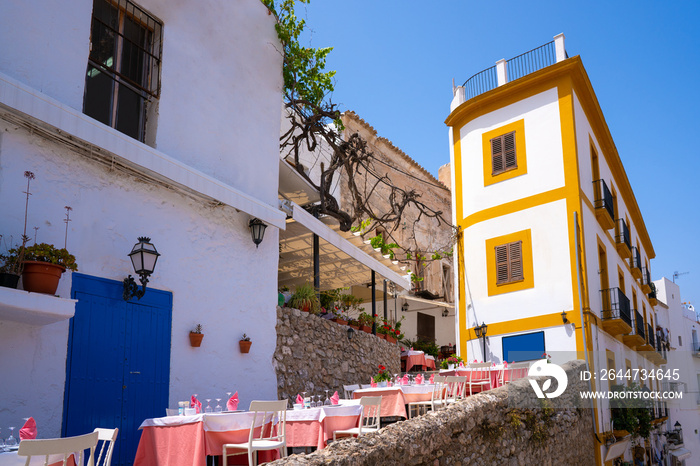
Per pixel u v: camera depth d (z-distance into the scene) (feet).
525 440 28.43
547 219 50.29
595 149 57.41
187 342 26.91
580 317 46.93
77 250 22.86
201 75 30.19
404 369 57.00
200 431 19.88
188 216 28.12
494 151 54.90
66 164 22.98
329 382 36.24
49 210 22.13
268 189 33.65
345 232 45.60
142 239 24.16
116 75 26.99
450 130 60.95
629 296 67.72
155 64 28.35
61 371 21.49
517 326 50.31
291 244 44.70
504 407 26.91
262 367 30.78
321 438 22.54
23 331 20.57
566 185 49.78
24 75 21.94
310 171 61.05
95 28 26.45
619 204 69.92
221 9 32.04
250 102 33.27
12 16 21.88
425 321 76.28
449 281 82.84
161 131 27.53
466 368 41.78
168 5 28.84
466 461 22.52
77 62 23.98
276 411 20.75
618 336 57.41
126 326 24.25
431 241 80.53
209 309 28.35
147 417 24.44
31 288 19.33
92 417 22.27
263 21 35.09
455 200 58.80
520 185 52.54
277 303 32.76
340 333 38.58
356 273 51.06
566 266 48.47
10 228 20.76
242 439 20.70
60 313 19.33
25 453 12.51
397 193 75.31
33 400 20.45
